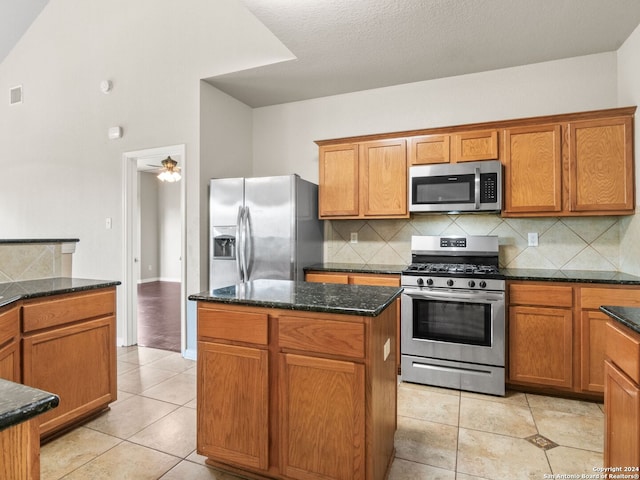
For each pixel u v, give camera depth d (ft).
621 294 8.20
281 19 8.45
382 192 11.05
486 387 9.03
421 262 11.21
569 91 10.36
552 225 10.43
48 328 6.72
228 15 11.39
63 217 14.55
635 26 8.79
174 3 12.26
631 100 9.16
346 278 10.66
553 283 8.67
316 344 5.24
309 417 5.30
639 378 3.99
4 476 2.37
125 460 6.38
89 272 13.96
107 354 7.94
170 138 12.32
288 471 5.46
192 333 11.75
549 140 9.47
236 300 5.70
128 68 13.14
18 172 15.58
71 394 7.16
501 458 6.44
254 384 5.62
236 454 5.77
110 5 13.50
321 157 11.83
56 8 14.62
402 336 9.82
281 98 13.25
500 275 8.92
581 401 8.67
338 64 10.69
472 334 9.18
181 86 12.13
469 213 10.95
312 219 11.89
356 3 7.88
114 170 13.42
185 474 6.00
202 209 11.85
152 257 30.17
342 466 5.14
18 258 8.11
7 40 15.49
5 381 2.78
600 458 6.42
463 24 8.66
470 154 10.09
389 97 12.22
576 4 7.91
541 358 8.79
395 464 6.28
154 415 7.97
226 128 12.82
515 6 7.98
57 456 6.49
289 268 10.70
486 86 11.13
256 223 11.07
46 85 14.89
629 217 9.26
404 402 8.64
